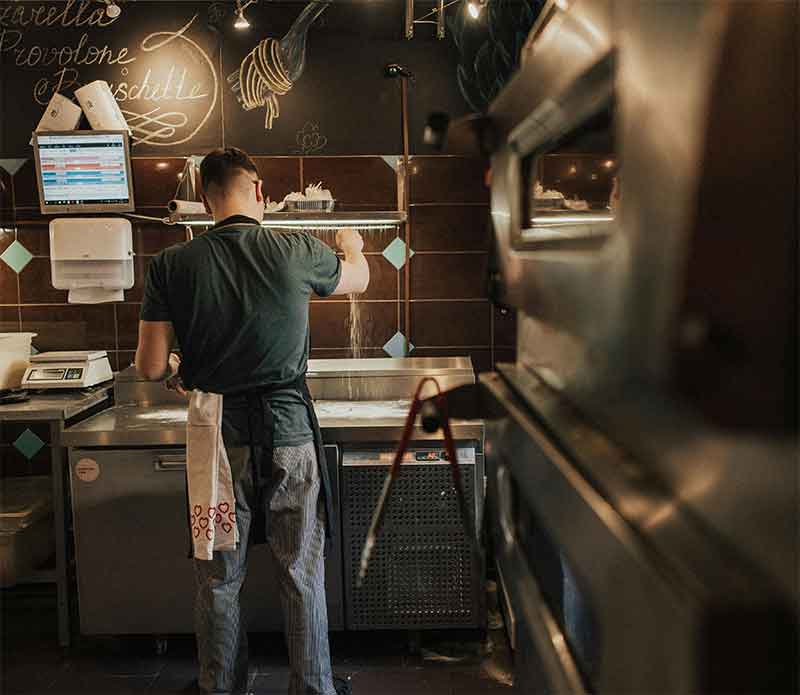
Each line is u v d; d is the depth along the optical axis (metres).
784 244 0.24
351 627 2.56
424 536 2.48
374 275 3.36
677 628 0.25
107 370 3.28
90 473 2.61
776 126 0.24
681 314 0.26
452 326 3.34
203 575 2.10
